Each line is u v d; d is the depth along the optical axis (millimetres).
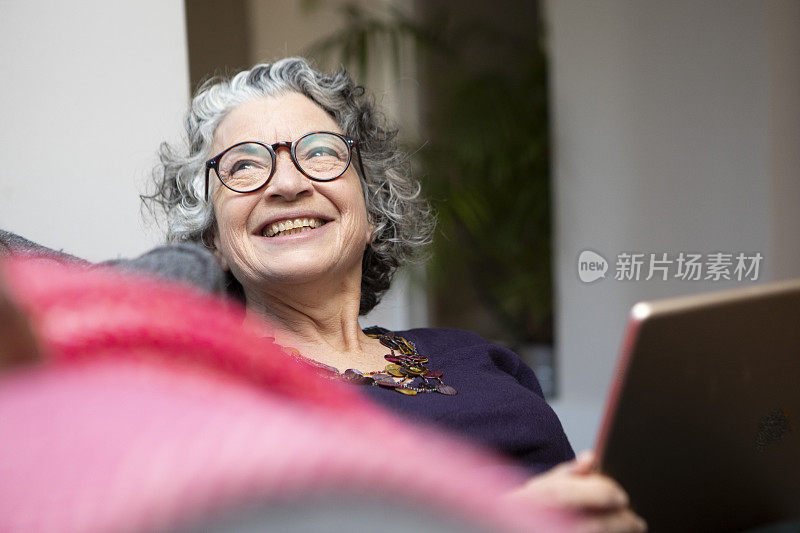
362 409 415
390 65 4738
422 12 5035
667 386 836
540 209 4770
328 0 4645
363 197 1661
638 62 3746
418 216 1844
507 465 1342
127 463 212
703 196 3568
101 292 377
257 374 382
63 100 1951
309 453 210
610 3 3814
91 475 210
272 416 244
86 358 338
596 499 826
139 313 366
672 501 890
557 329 4109
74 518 200
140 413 240
